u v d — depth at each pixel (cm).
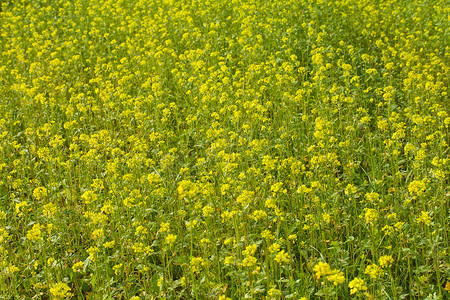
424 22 1119
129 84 906
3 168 671
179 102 856
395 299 397
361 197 564
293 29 1037
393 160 613
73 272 455
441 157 602
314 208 532
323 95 750
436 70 881
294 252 481
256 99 778
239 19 1172
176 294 441
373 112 738
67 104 883
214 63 985
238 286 415
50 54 1143
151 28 1162
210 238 488
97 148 674
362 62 914
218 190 571
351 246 480
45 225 545
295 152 655
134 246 436
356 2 1195
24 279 477
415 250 440
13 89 889
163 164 575
